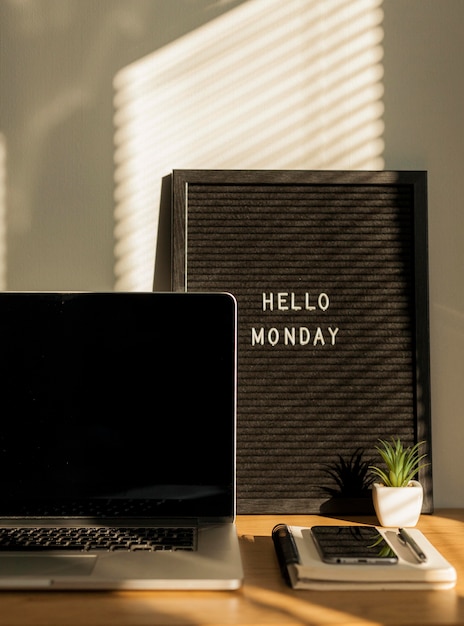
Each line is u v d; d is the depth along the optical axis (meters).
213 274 1.27
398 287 1.28
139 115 1.29
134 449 1.12
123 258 1.29
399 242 1.28
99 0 1.29
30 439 1.12
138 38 1.29
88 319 1.13
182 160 1.29
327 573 0.90
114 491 1.11
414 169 1.30
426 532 1.14
